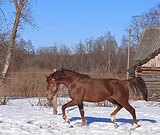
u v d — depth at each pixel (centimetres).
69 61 6531
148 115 1725
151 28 4144
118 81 1355
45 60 6172
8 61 2944
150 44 3931
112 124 1401
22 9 3022
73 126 1352
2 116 1559
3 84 2564
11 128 1277
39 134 1197
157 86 3178
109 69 3011
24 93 2547
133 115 1338
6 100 2352
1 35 2972
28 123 1391
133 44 7450
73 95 1347
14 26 2998
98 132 1245
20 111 1808
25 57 5334
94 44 7250
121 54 7212
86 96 1343
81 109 1358
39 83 2577
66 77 1350
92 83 1344
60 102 2250
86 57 6788
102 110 1927
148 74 3203
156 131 1288
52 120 1466
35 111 1811
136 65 3391
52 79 1360
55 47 6638
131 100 2638
